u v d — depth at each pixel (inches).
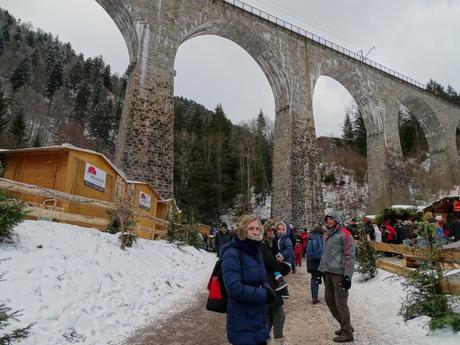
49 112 3159.5
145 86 890.1
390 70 1632.6
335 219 236.4
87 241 332.2
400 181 1464.1
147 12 957.2
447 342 196.2
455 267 305.3
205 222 1768.0
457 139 2481.5
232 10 1149.1
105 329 212.5
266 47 1217.4
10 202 270.8
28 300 205.8
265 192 2046.0
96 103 3408.0
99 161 505.0
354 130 2667.3
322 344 205.5
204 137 2117.4
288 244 285.6
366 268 414.3
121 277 300.4
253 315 118.1
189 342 205.3
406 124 2452.0
